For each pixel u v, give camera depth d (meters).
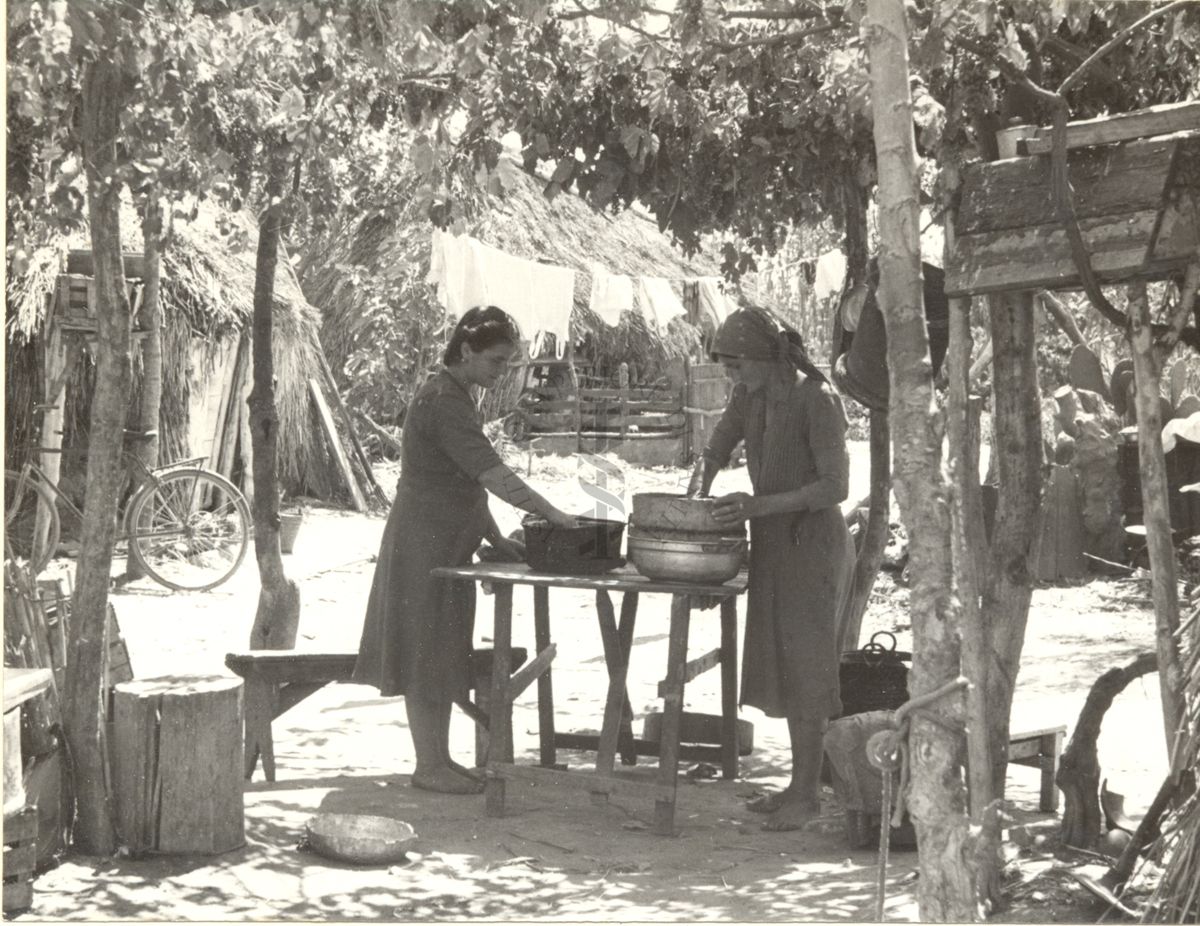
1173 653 3.51
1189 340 3.86
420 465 5.43
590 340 20.17
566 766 5.90
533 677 5.36
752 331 5.07
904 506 3.16
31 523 12.26
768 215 6.34
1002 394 4.18
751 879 4.38
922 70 4.40
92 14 3.83
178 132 5.14
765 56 5.19
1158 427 3.49
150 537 11.40
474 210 10.11
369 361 17.73
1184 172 3.42
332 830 4.74
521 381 20.11
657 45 4.75
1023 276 3.62
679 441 20.80
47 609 4.59
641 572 4.94
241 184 6.25
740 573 5.55
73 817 4.46
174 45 4.45
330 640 9.18
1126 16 4.43
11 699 3.95
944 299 4.94
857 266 6.01
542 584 5.01
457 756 6.29
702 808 5.31
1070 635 9.05
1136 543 10.99
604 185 5.56
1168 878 3.45
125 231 11.57
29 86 3.70
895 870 4.46
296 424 14.94
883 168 3.10
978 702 3.73
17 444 12.19
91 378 12.39
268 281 7.05
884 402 5.16
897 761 3.24
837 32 4.91
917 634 3.17
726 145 5.63
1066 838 4.38
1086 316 11.46
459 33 4.64
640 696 7.45
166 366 12.74
